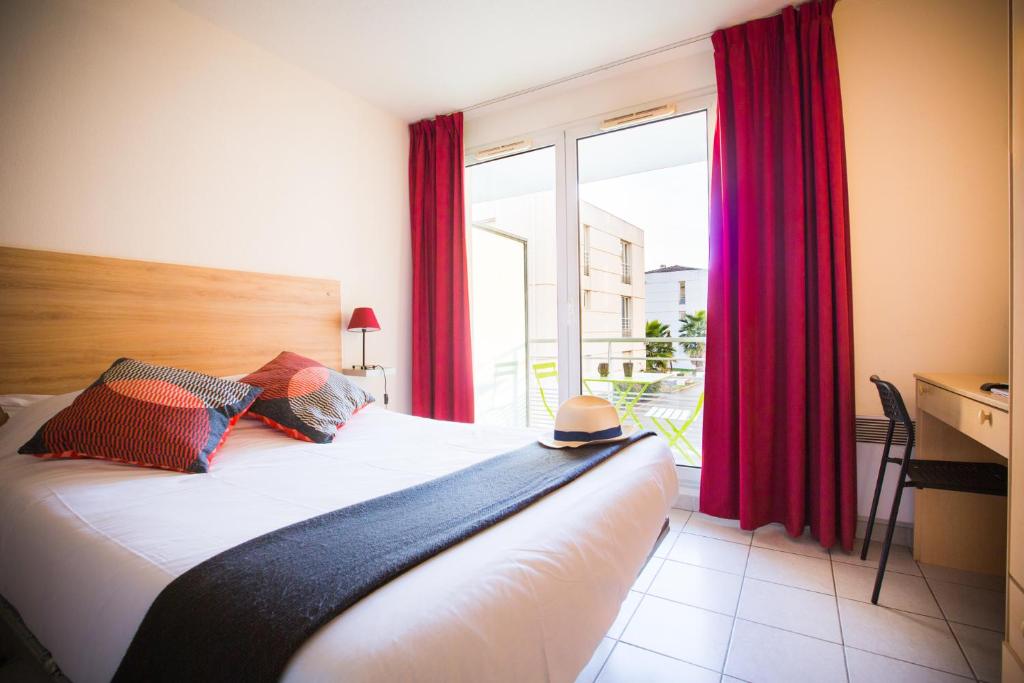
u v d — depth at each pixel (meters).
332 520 1.15
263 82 2.72
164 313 2.26
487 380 4.70
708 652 1.61
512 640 0.85
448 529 1.09
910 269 2.30
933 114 2.25
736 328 2.57
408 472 1.61
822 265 2.31
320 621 0.74
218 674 0.71
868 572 2.11
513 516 1.20
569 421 1.92
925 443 2.15
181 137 2.36
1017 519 1.29
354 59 2.84
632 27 2.56
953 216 2.22
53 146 1.95
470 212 3.83
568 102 3.25
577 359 3.28
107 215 2.10
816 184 2.33
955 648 1.60
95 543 1.05
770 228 2.45
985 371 2.19
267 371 2.24
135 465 1.58
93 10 2.06
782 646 1.63
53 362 1.92
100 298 2.06
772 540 2.45
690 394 4.47
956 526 2.13
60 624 1.03
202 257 2.43
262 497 1.35
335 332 3.11
